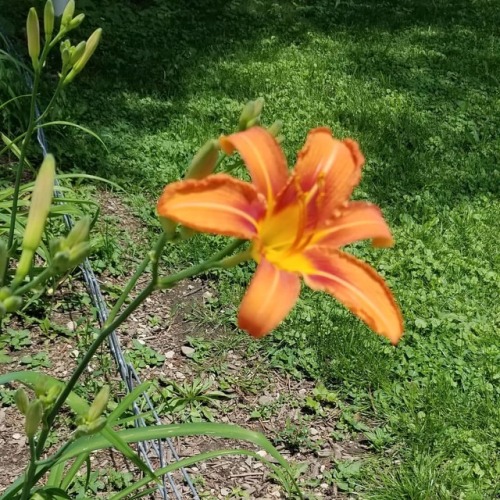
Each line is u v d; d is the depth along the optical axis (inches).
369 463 129.6
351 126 253.9
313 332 155.2
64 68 89.0
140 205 189.0
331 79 293.9
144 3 340.2
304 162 59.6
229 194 52.6
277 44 326.0
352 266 57.4
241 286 169.0
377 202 211.3
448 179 228.1
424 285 179.6
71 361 139.1
